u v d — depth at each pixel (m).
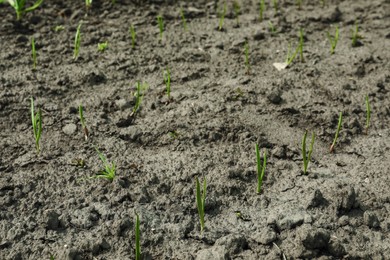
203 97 2.81
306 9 3.83
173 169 2.35
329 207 2.15
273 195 2.24
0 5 3.60
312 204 2.16
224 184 2.27
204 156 2.43
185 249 1.99
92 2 3.73
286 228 2.07
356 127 2.64
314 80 2.98
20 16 3.51
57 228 2.06
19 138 2.53
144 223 2.07
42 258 1.94
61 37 3.37
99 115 2.69
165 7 3.80
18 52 3.17
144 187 2.24
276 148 2.47
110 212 2.12
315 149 2.51
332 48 3.26
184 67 3.10
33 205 2.15
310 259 1.94
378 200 2.21
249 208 2.18
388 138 2.59
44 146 2.48
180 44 3.34
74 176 2.30
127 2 3.79
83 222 2.08
